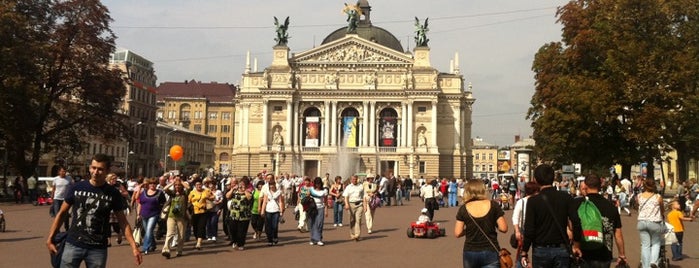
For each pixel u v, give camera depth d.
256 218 30.25
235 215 26.64
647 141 48.38
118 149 139.38
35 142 68.56
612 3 52.12
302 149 135.00
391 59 137.25
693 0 49.06
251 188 28.28
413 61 137.12
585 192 15.12
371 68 137.12
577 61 55.78
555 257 12.73
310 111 138.50
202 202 26.80
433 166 133.62
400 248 27.47
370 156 133.88
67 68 69.19
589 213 13.57
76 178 44.97
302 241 30.38
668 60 48.09
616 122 52.53
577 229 13.05
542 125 57.47
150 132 158.88
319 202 28.70
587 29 55.22
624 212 49.66
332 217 47.59
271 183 28.95
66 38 68.56
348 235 33.56
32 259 22.92
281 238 31.83
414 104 135.75
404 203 71.06
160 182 30.39
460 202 75.69
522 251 13.70
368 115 136.00
